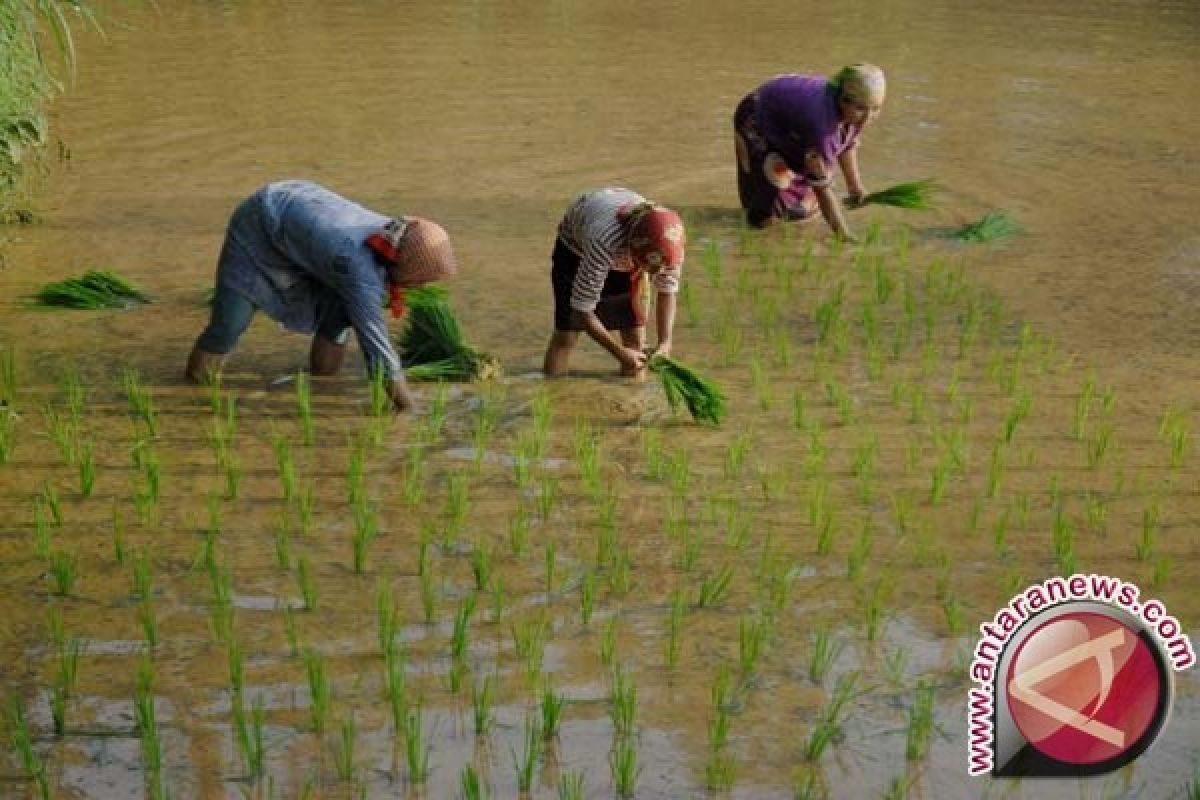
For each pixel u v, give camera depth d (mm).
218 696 13352
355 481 16891
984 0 48688
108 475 17375
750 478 17672
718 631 14531
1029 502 17141
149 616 14156
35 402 19203
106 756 12531
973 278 24750
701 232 26938
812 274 24922
